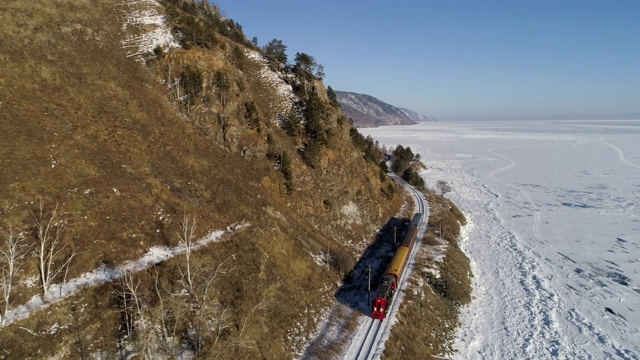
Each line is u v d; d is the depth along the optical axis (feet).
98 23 217.15
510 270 230.89
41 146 129.90
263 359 115.85
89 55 189.47
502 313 183.01
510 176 531.91
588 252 262.26
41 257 97.35
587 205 377.71
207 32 239.09
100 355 95.55
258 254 151.53
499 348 156.25
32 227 108.68
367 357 129.08
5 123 129.70
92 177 132.36
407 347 139.95
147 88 192.24
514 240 282.97
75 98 158.20
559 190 442.50
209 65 215.72
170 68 204.74
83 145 141.38
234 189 175.94
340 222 224.33
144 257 123.85
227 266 137.59
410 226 241.35
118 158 147.23
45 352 89.97
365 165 281.33
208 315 117.80
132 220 130.62
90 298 104.12
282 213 188.55
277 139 220.84
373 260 209.67
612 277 225.35
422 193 360.28
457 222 303.68
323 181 229.86
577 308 188.96
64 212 117.29
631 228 310.04
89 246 115.65
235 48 261.03
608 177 506.48
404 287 177.78
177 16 249.14
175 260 126.82
